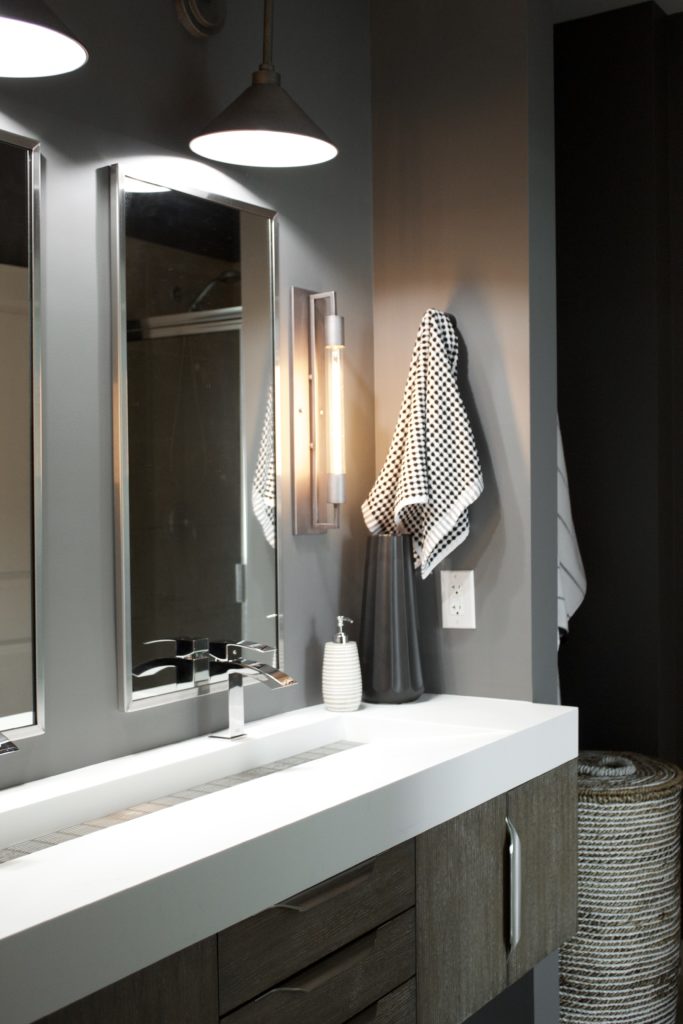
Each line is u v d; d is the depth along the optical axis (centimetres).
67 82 191
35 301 183
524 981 257
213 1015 150
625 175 341
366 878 180
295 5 249
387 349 274
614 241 344
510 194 255
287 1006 164
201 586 218
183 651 213
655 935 295
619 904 290
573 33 348
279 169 243
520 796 227
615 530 346
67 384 191
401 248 271
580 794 290
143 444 204
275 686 209
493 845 217
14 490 180
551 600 265
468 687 262
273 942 161
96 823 179
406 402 258
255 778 208
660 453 343
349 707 244
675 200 350
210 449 221
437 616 267
